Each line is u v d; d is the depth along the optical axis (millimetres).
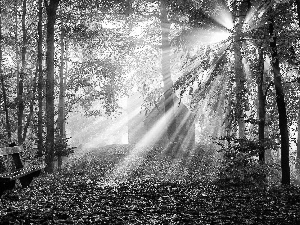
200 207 7496
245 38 11055
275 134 13297
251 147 11297
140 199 8164
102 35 24391
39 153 16375
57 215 6289
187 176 14734
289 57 11820
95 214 6500
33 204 7125
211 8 13773
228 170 10602
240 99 11992
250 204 7887
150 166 18344
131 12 21984
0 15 25156
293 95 18953
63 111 30375
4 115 28375
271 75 14438
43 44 25641
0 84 27047
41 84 21375
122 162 20969
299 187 11164
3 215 5973
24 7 24297
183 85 11812
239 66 11992
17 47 25797
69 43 27688
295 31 11234
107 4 20516
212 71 11445
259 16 12195
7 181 6637
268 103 16781
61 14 22078
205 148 27000
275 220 6562
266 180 10516
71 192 8891
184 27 18547
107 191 9164
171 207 7395
